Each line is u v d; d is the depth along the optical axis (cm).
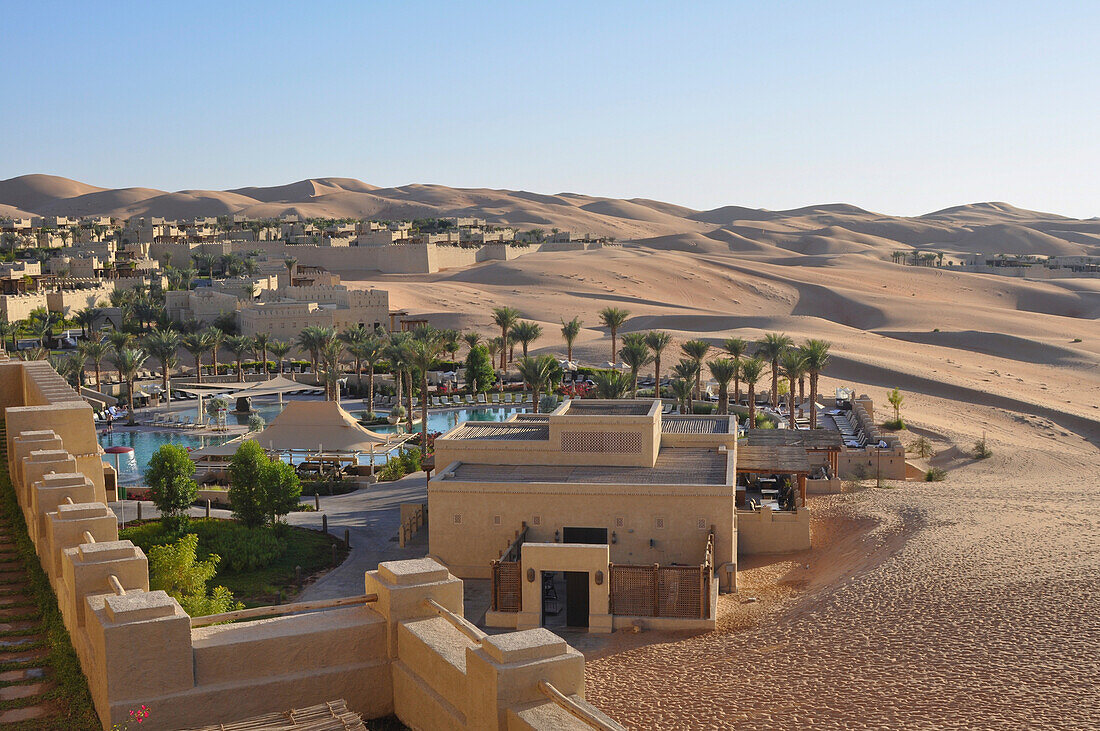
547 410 7819
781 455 3603
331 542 3575
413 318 14388
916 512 3447
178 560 2273
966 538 2833
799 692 1700
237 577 3062
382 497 4522
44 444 1662
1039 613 1981
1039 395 9675
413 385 8838
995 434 7419
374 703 965
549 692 772
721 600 2711
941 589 2261
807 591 2662
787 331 14025
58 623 1167
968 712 1522
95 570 1043
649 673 1939
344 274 19712
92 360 9806
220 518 3800
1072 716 1463
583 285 19375
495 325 14288
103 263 16938
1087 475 5494
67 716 943
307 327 10525
